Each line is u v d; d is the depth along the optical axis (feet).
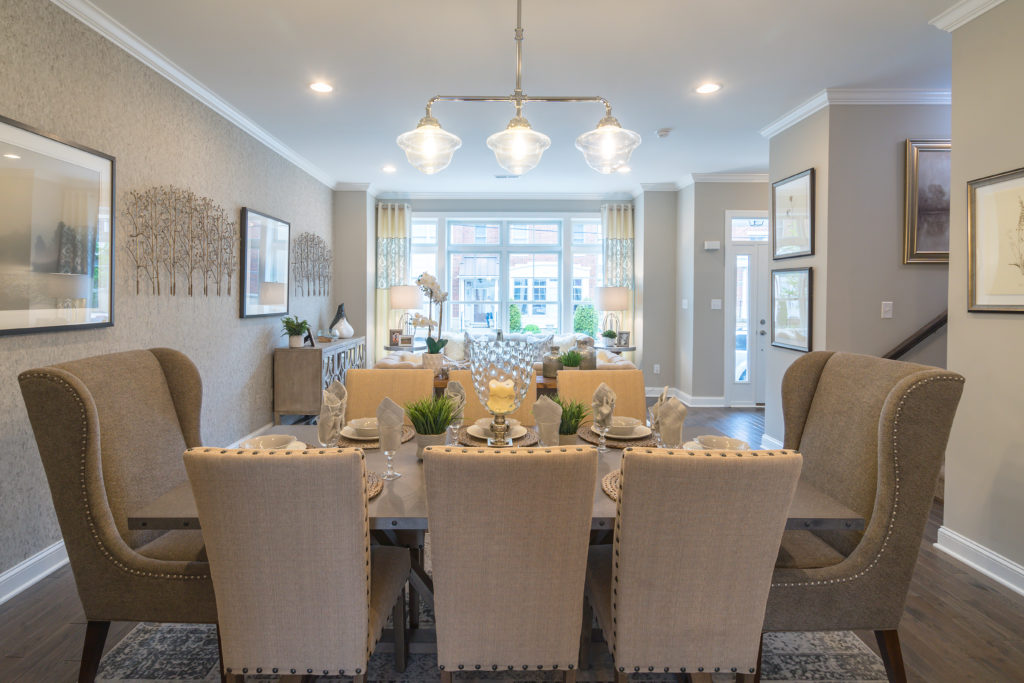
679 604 4.11
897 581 4.90
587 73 11.33
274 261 16.24
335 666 4.21
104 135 9.16
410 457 6.14
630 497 3.94
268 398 16.08
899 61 10.79
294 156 17.74
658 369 23.02
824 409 6.39
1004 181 7.86
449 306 25.41
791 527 4.53
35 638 6.54
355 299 22.74
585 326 25.27
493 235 25.48
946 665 6.17
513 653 4.21
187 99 11.70
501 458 3.82
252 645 4.20
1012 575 7.82
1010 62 7.84
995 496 8.12
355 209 22.59
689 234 21.54
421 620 7.23
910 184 12.29
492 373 5.81
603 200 24.71
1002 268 7.90
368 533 4.28
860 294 12.42
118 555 5.01
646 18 9.12
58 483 4.90
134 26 9.34
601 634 6.74
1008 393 7.89
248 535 3.98
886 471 4.87
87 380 5.40
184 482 6.06
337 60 10.71
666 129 14.98
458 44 10.04
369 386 8.31
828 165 12.37
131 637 6.63
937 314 12.47
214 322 12.96
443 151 7.66
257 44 10.03
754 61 10.80
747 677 4.70
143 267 10.25
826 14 9.01
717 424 18.45
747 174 20.68
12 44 7.34
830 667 6.21
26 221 7.50
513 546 4.01
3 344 7.31
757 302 21.44
